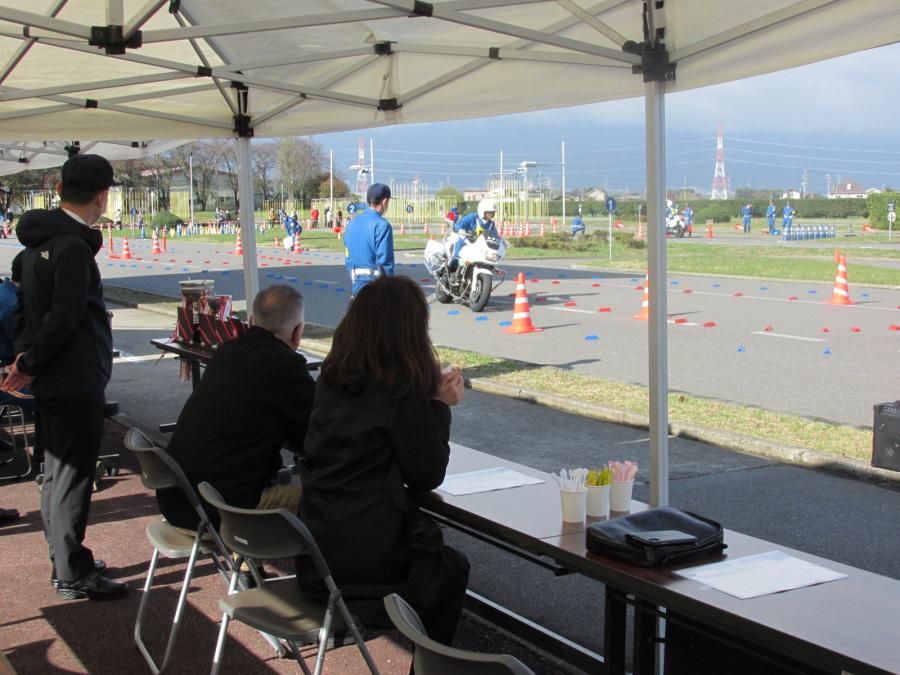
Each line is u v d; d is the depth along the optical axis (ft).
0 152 40.42
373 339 10.94
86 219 15.69
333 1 18.07
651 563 9.28
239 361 13.98
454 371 11.53
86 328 15.75
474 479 12.96
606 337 45.83
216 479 13.71
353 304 11.21
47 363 15.43
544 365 37.81
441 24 17.90
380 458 10.90
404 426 10.81
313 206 214.07
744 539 10.34
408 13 13.78
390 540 10.88
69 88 20.74
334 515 10.87
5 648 14.42
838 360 38.40
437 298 61.00
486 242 55.72
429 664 7.14
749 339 44.21
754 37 12.90
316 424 11.18
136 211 240.94
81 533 16.15
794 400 31.09
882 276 75.31
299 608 11.35
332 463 11.00
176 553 13.65
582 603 16.17
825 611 8.20
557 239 127.24
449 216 62.75
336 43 20.65
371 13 13.94
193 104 24.80
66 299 14.98
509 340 45.06
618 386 32.94
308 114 23.31
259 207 264.11
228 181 272.51
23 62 21.61
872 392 32.19
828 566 9.41
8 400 23.27
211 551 13.92
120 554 18.52
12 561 18.20
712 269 84.33
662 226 13.47
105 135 24.40
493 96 18.74
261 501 14.10
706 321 50.80
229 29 14.46
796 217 236.43
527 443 26.50
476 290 56.29
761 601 8.43
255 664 13.87
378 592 10.82
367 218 29.17
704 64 13.48
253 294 25.58
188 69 20.01
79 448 15.89
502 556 18.51
